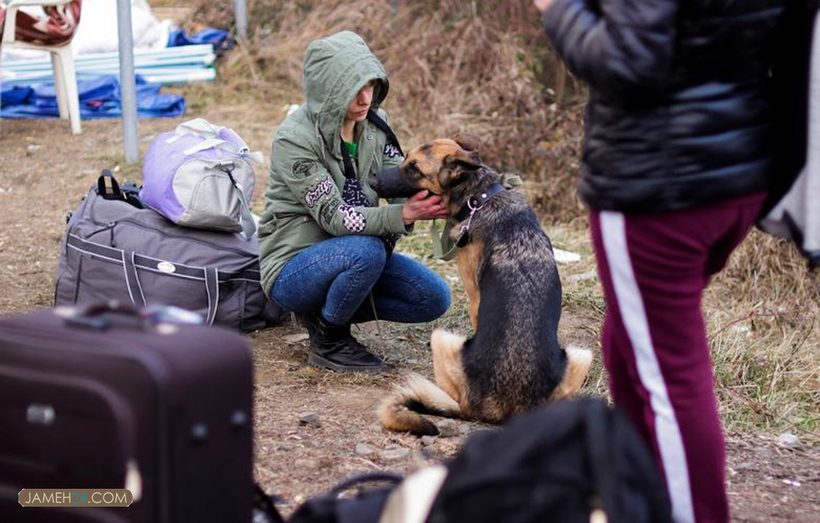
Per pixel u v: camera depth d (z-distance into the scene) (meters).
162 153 4.61
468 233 4.01
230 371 2.04
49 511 2.01
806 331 5.43
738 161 2.23
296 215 4.24
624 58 2.08
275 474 3.29
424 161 4.05
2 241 6.05
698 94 2.18
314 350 4.42
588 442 1.77
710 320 5.29
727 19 2.12
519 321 3.72
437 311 4.45
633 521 1.73
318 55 3.96
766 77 2.29
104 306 2.13
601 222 2.34
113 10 9.80
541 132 8.04
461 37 8.91
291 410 3.90
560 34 2.21
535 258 3.86
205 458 2.00
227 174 4.54
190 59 9.85
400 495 1.92
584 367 3.79
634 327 2.38
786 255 6.09
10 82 9.16
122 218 4.56
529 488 1.71
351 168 4.24
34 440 2.00
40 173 7.32
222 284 4.57
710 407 2.39
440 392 3.86
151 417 1.89
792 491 3.38
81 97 8.88
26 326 2.06
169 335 2.02
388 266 4.39
